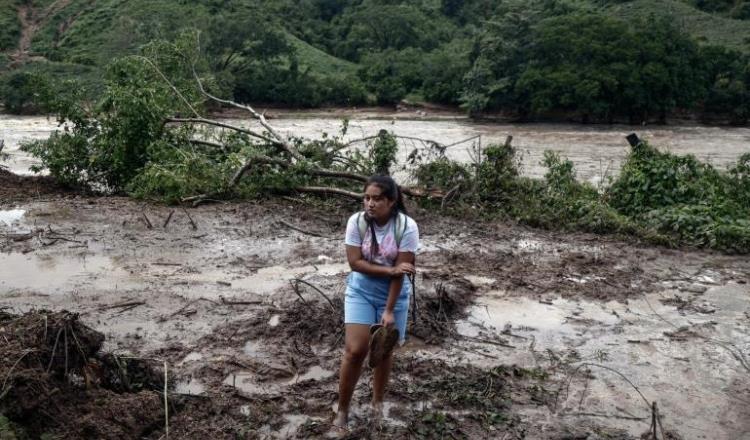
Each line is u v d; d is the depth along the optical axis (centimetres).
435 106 5219
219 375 502
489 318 634
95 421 409
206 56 4791
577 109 4403
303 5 7644
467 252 833
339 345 556
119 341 550
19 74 3975
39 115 3900
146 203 1027
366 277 419
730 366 552
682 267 815
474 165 1105
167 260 763
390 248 411
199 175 1068
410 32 6875
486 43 4672
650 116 4550
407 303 429
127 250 793
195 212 977
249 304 635
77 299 639
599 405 484
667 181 1053
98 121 1186
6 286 668
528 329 611
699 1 6819
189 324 589
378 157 1138
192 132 1252
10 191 1095
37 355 422
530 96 4450
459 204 1045
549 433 444
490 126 4278
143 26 5016
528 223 997
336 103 5306
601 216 970
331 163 1159
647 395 501
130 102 1104
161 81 1279
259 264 757
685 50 4444
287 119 4534
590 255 840
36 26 5981
